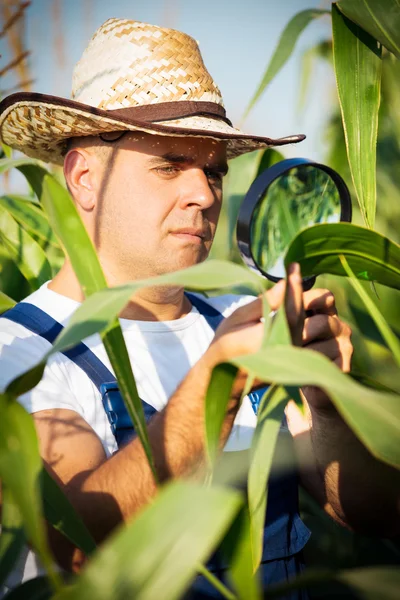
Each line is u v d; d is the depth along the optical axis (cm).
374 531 163
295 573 156
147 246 163
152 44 167
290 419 167
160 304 169
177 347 168
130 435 147
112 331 90
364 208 132
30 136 177
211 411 88
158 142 160
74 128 164
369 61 131
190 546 58
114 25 171
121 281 169
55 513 94
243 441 156
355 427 71
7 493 93
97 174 168
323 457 150
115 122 157
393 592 66
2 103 170
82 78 172
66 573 111
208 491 60
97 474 122
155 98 165
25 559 137
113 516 119
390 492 154
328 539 208
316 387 133
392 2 126
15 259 183
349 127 131
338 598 161
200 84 168
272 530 154
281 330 80
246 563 88
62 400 143
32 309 158
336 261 108
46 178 95
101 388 149
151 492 116
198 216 164
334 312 110
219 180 171
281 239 111
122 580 58
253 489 93
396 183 236
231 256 230
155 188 161
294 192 109
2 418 67
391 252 104
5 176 185
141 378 160
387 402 74
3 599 108
